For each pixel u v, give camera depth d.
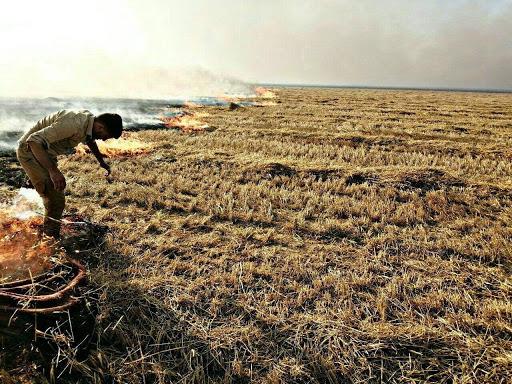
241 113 20.22
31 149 3.64
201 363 3.06
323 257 4.74
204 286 3.94
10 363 2.77
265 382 2.95
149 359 3.06
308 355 3.18
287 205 6.48
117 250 4.41
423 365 3.18
